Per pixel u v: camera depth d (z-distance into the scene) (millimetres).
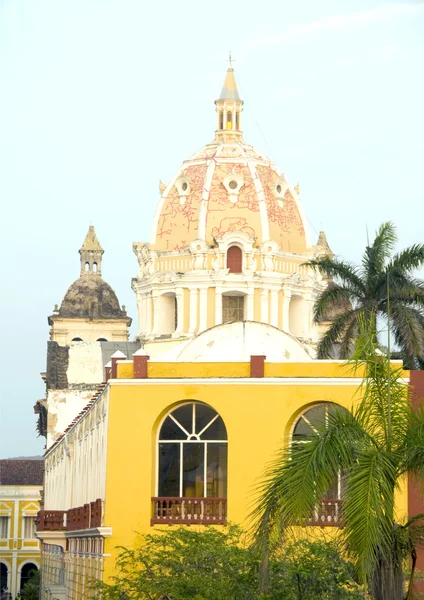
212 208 143875
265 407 58312
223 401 58531
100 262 164125
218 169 145875
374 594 37500
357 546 35531
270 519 36969
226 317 142625
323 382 58062
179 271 142125
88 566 68312
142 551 52625
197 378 58688
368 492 35781
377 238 81875
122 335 160125
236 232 141875
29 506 177500
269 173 147750
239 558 48031
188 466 58906
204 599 47344
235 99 151125
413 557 38062
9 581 176000
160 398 58750
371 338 39938
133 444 58562
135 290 147000
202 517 57844
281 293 142625
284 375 58812
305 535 49344
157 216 146625
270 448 58062
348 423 38094
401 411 38719
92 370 129500
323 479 36500
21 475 180250
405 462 37406
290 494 36344
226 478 58656
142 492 58281
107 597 51938
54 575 102250
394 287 80812
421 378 56938
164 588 49062
